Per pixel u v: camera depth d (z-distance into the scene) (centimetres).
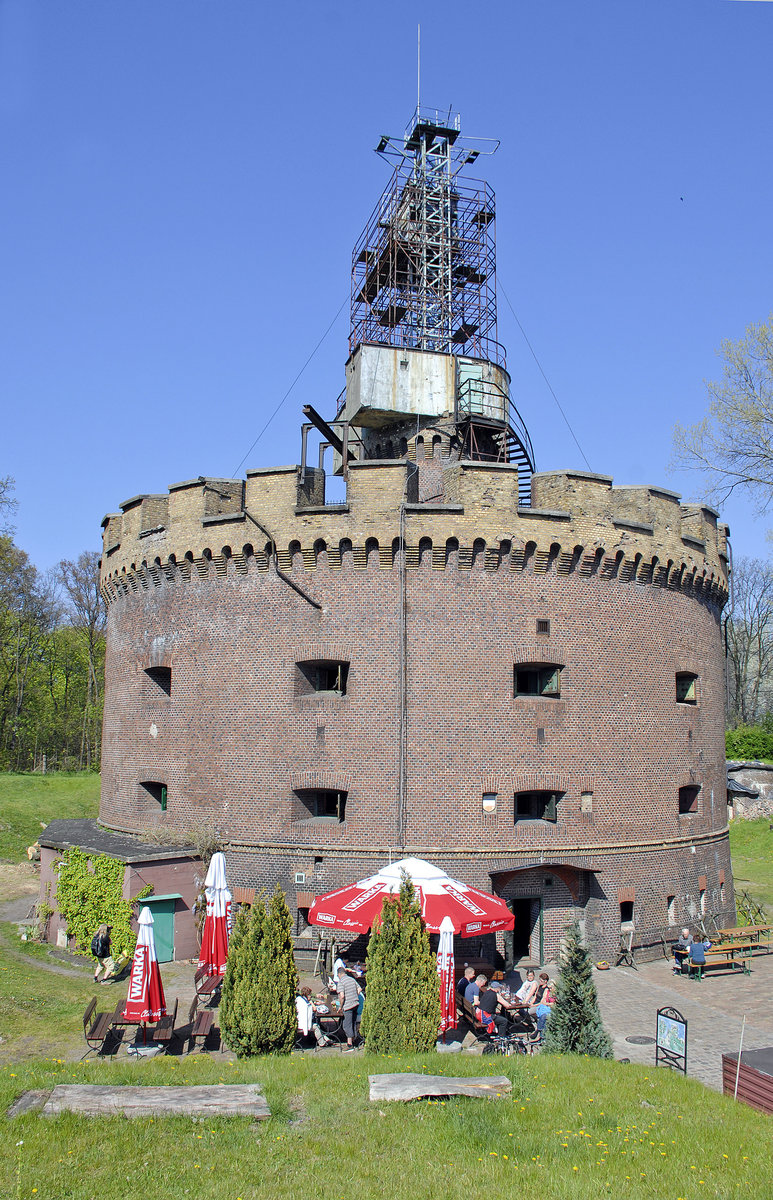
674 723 2970
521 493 3341
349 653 2672
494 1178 1069
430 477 3881
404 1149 1151
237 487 3047
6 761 7812
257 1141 1166
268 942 1748
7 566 7050
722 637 3575
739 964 2697
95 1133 1161
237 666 2827
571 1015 1706
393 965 1714
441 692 2636
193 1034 1781
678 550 3016
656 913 2809
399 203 4394
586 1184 1052
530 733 2670
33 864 4050
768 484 3478
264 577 2819
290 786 2680
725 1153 1173
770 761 5806
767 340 3469
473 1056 1650
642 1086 1464
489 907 2186
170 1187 1016
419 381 4025
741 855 4856
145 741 3128
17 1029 1911
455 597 2678
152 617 3147
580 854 2680
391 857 2562
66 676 8450
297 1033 1866
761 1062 1468
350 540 2694
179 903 2694
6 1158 1068
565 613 2759
